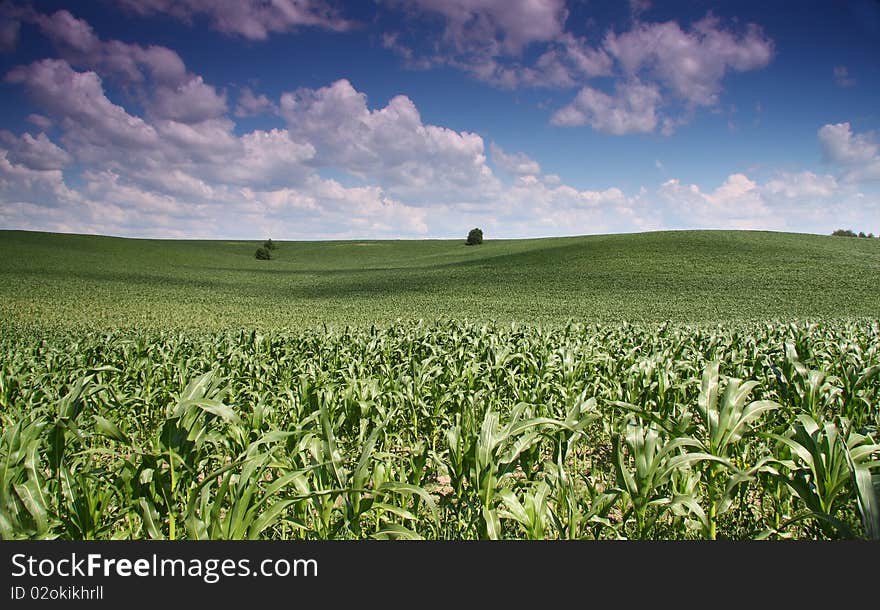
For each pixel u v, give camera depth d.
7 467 3.37
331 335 15.16
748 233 84.88
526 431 4.83
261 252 116.56
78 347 13.78
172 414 4.39
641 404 7.91
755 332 17.69
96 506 3.78
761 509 5.09
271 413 7.74
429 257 113.12
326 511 3.99
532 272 67.56
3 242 91.06
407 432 7.80
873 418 6.72
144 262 89.88
